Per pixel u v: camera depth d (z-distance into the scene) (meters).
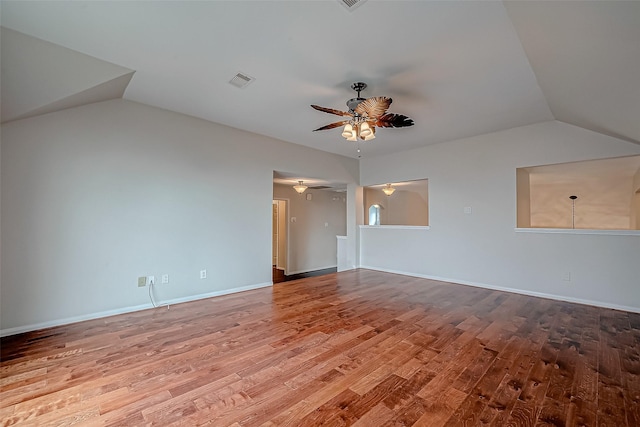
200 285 4.00
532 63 2.50
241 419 1.62
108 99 3.25
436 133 4.60
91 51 2.45
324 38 2.23
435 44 2.28
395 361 2.26
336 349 2.46
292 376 2.05
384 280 5.18
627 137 3.34
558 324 3.06
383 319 3.18
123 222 3.39
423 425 1.57
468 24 2.03
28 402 1.76
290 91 3.15
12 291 2.76
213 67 2.68
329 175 5.91
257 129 4.46
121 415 1.65
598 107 2.85
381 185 6.75
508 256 4.41
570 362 2.24
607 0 1.42
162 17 2.01
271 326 2.98
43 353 2.38
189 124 3.91
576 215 6.80
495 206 4.55
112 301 3.31
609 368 2.15
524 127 4.27
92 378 2.02
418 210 10.02
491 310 3.51
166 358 2.30
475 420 1.60
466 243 4.87
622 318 3.25
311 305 3.70
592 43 1.84
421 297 4.07
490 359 2.29
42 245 2.90
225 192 4.28
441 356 2.34
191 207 3.93
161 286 3.67
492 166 4.59
